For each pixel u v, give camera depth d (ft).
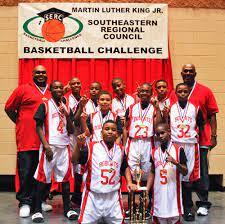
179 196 19.15
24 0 26.09
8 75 26.35
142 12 26.27
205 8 26.66
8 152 26.40
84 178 17.99
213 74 26.71
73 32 26.17
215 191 27.02
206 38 26.71
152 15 26.27
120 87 23.43
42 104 20.34
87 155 17.75
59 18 26.13
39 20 26.07
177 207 19.04
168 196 18.99
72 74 26.16
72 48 26.18
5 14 26.27
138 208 18.54
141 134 21.25
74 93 23.58
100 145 17.87
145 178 21.25
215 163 26.68
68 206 20.89
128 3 26.21
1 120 26.35
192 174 20.45
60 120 20.47
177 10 26.61
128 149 21.44
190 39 26.71
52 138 20.24
